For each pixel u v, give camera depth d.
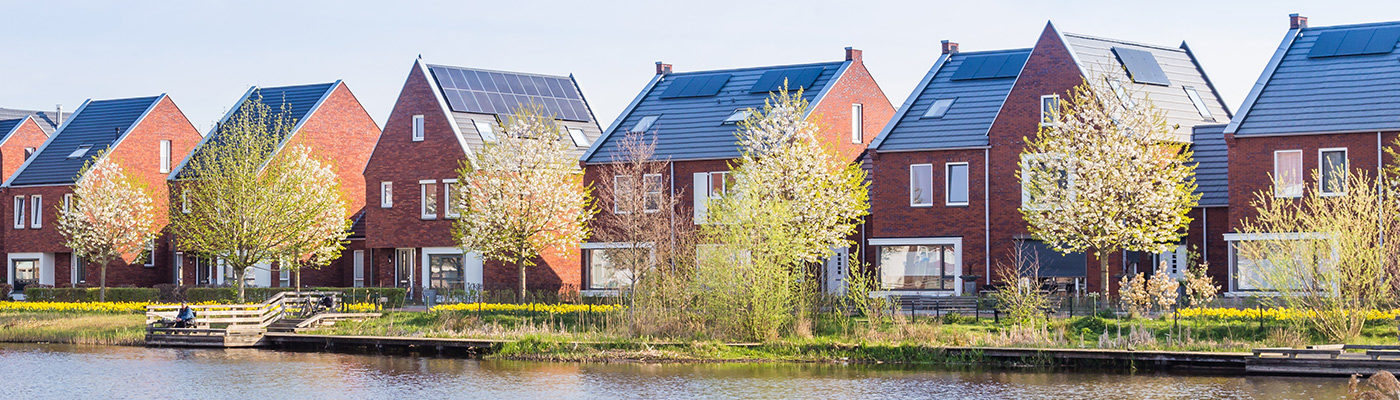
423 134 48.22
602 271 46.00
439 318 38.19
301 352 35.56
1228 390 26.47
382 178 49.06
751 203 33.69
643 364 31.61
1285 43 39.78
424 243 48.06
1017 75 42.56
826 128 44.91
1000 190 40.53
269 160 47.53
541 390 28.30
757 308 32.97
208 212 46.19
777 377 29.38
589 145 50.03
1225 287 39.09
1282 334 30.27
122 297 49.47
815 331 33.81
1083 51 40.62
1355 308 30.42
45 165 57.44
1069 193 36.47
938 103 42.84
